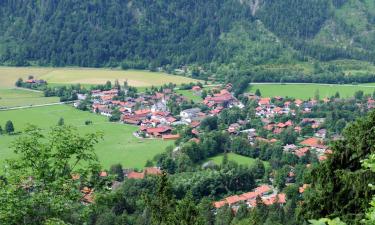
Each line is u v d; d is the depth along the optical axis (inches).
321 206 1382.9
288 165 4589.1
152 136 6082.7
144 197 1701.5
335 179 1379.2
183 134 5812.0
